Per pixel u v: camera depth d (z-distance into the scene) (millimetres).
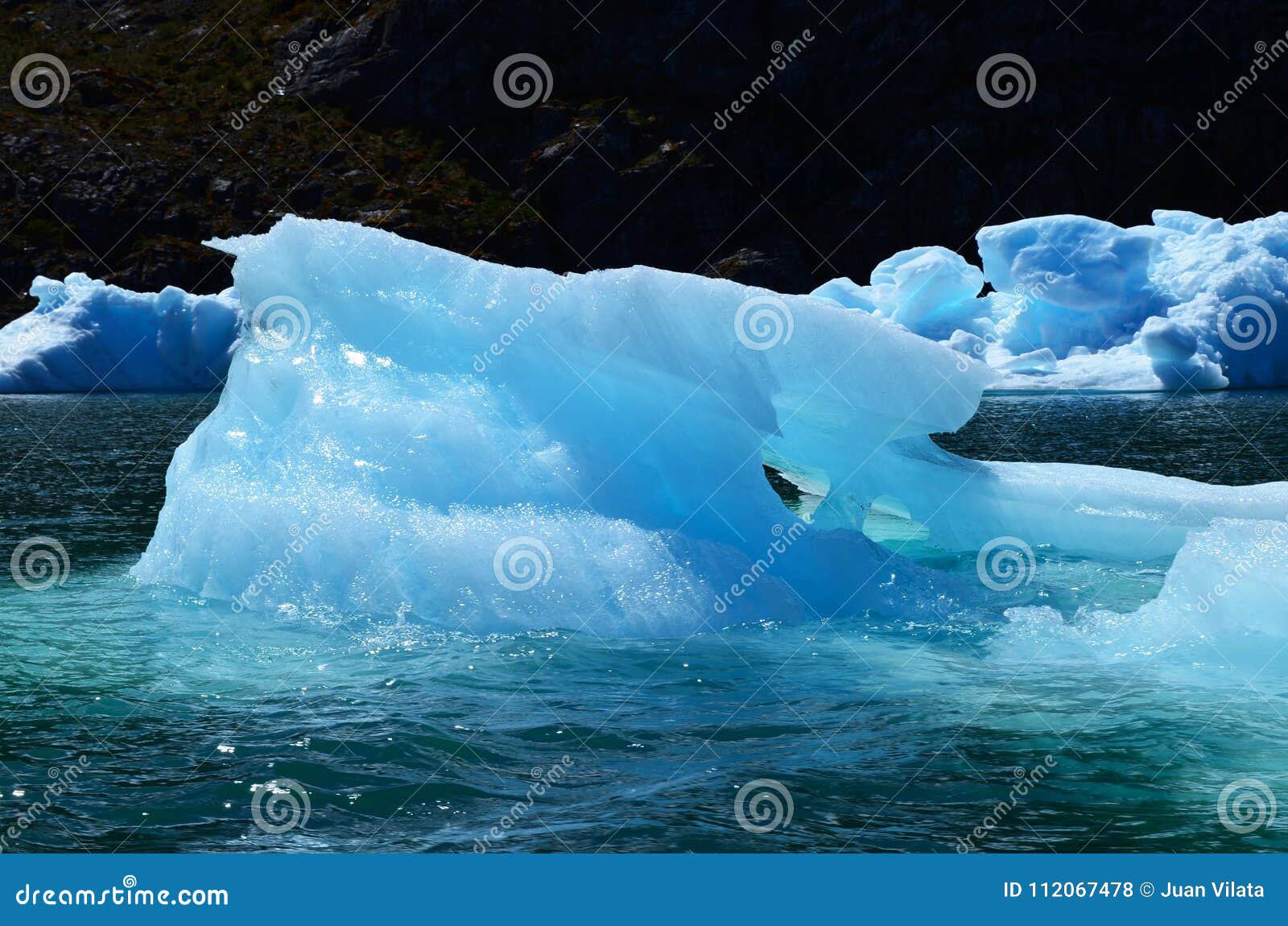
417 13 51031
